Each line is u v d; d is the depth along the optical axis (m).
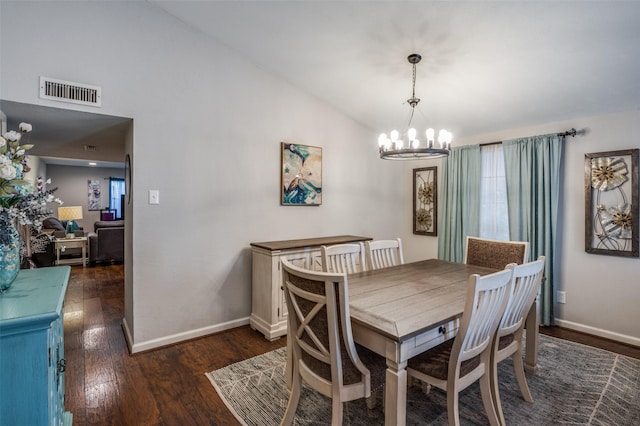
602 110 2.96
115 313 3.56
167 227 2.77
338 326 1.45
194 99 2.88
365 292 1.93
